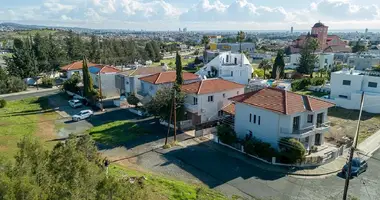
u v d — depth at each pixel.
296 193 23.23
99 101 54.59
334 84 54.34
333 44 139.62
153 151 32.09
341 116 44.53
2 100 51.94
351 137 34.81
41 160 12.25
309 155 30.00
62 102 56.78
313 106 30.98
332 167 27.69
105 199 11.38
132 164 28.59
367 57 78.62
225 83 44.31
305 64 86.00
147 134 37.62
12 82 66.69
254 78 74.81
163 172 26.86
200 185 24.28
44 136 36.94
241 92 44.88
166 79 49.09
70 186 11.29
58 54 86.88
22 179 9.67
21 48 78.38
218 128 34.69
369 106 47.03
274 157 28.44
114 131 38.94
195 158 30.14
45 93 65.25
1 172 9.99
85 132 38.84
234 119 35.91
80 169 12.57
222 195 22.56
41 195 10.00
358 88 51.22
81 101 55.62
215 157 30.41
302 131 30.03
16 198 9.26
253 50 164.00
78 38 100.94
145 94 49.78
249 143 30.39
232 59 74.25
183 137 36.44
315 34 140.75
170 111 37.66
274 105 30.45
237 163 28.91
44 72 83.50
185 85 43.91
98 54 102.88
